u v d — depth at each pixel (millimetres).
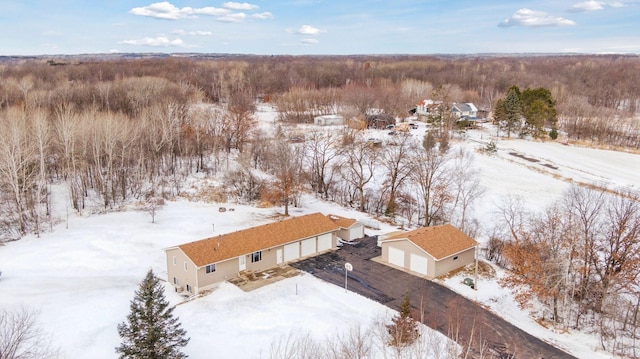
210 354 27078
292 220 43875
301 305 33125
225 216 52125
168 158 68062
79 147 57312
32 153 52094
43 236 45812
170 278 38094
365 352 24938
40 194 52344
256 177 61531
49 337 28594
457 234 41969
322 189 63094
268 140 70000
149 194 57875
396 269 40000
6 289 35344
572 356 28172
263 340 28531
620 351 29078
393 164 58156
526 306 34719
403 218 55469
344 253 43688
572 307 34375
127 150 62375
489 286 37500
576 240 34469
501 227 50906
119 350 24734
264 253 39719
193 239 45406
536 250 36188
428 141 67562
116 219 50281
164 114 71750
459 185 54094
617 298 33156
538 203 58188
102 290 35656
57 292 35094
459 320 31469
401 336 26344
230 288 35594
